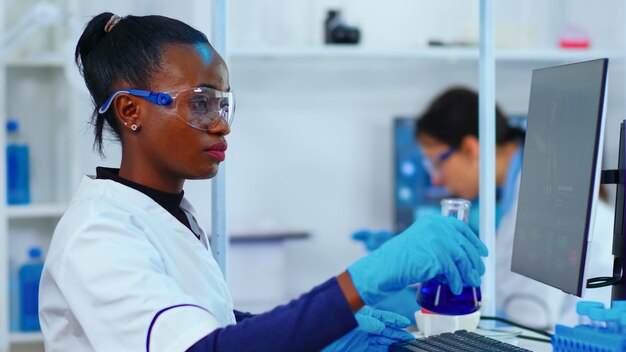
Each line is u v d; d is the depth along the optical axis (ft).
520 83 15.08
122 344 3.94
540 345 5.44
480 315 5.99
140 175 4.76
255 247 13.09
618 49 14.35
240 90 14.65
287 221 14.88
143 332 3.88
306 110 14.85
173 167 4.60
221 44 5.75
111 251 4.11
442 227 4.08
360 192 15.03
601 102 4.51
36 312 11.53
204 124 4.53
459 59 14.01
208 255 4.94
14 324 11.72
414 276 3.86
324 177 14.96
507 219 10.78
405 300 7.83
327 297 3.78
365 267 3.86
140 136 4.66
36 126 12.15
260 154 14.78
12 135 11.92
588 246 4.57
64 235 4.33
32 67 12.08
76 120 11.35
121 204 4.59
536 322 9.78
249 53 12.82
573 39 14.01
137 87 4.58
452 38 14.96
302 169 14.90
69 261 4.16
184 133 4.53
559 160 4.93
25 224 12.12
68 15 11.05
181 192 5.03
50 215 11.53
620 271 4.96
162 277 4.12
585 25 15.24
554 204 4.97
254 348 3.69
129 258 4.10
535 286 9.96
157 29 4.61
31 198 12.13
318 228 14.97
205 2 13.11
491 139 6.12
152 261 4.25
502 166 11.35
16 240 12.09
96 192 4.74
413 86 15.05
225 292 4.99
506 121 11.39
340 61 14.82
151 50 4.56
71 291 4.13
